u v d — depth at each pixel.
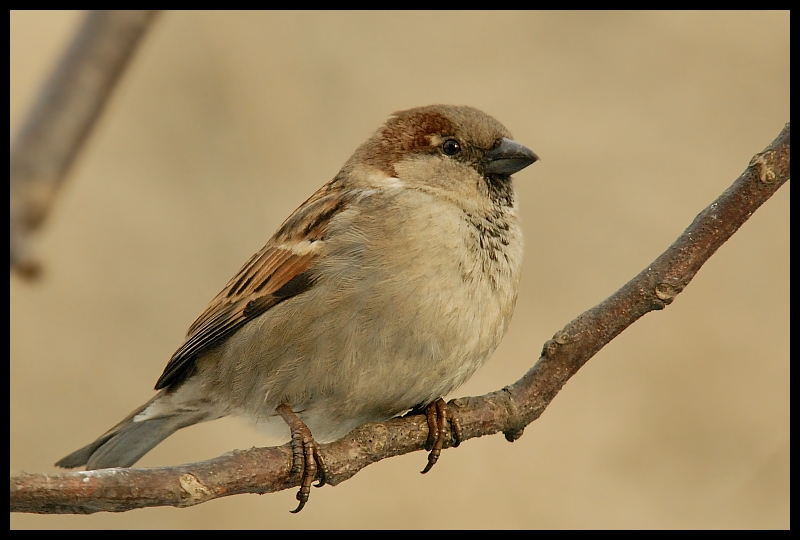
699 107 13.41
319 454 6.66
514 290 7.78
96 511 5.49
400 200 7.67
